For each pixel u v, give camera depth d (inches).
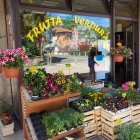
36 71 99.0
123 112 114.7
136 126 106.7
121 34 199.5
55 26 138.6
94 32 159.0
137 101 126.5
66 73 149.7
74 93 100.9
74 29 148.0
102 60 168.2
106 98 124.9
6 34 146.3
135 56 199.0
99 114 120.1
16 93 140.9
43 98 91.4
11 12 119.7
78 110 115.8
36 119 102.7
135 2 186.9
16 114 146.9
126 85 129.3
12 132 125.4
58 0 139.8
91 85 152.3
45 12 132.2
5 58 96.0
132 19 184.9
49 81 94.7
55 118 97.2
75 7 148.3
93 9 158.4
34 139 89.4
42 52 135.3
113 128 111.5
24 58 100.7
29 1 125.6
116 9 173.3
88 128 116.7
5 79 150.6
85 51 157.9
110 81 171.9
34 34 130.0
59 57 144.6
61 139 99.1
